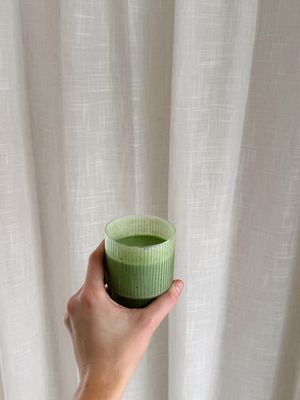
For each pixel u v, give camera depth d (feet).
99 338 2.28
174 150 2.69
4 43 2.63
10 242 3.00
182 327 3.00
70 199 2.84
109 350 2.25
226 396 3.37
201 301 2.93
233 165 2.74
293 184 2.64
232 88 2.56
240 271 3.01
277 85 2.56
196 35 2.47
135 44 2.66
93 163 2.81
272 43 2.54
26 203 3.01
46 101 2.87
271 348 3.05
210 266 2.88
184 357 3.05
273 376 3.14
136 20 2.63
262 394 3.18
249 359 3.13
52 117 2.86
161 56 2.75
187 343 3.01
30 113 2.94
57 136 2.87
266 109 2.64
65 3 2.49
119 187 2.91
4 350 3.27
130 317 2.29
